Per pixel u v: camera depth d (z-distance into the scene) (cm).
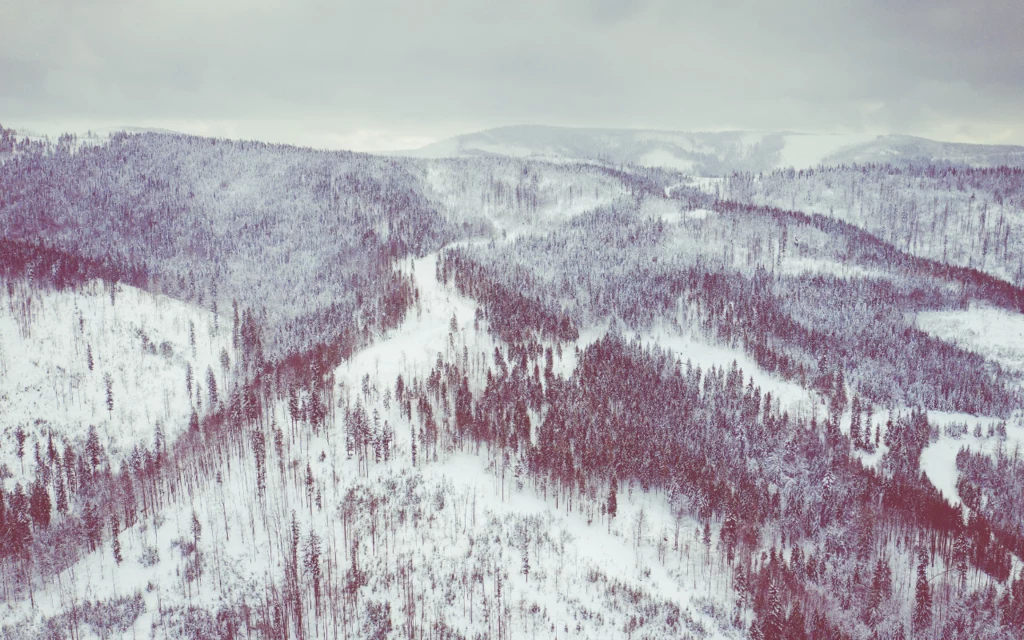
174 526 13625
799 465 16012
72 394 18025
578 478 14675
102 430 17450
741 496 14550
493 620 11231
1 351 18362
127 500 14088
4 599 11606
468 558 12562
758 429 17350
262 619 11156
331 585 11875
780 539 14125
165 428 18062
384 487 14425
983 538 13425
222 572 12312
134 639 10769
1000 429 17738
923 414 18112
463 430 16238
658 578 12588
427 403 16775
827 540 13725
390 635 10938
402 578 12044
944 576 12975
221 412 17738
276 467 15425
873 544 13600
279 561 12562
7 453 15812
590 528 13975
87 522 12988
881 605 12262
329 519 13562
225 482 15075
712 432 17225
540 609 11512
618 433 16488
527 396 18012
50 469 15200
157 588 11931
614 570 12631
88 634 10831
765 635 11038
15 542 12194
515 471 15038
